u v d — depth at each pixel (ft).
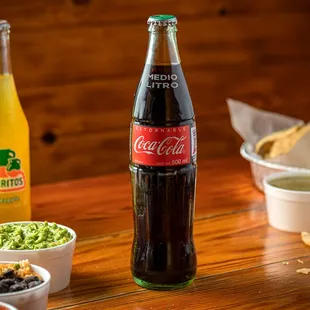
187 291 3.60
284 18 8.58
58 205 4.84
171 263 3.59
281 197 4.33
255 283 3.68
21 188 4.36
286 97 8.79
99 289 3.64
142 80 3.56
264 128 5.60
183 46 8.16
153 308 3.42
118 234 4.36
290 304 3.45
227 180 5.36
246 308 3.42
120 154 8.12
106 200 4.94
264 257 4.00
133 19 7.86
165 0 7.96
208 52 8.29
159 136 3.50
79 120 7.86
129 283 3.70
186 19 8.11
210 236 4.31
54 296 3.56
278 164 4.93
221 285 3.67
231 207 4.80
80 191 5.13
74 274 3.81
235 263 3.93
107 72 7.86
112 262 3.96
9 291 3.16
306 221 4.31
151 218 3.58
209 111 8.42
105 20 7.73
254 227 4.45
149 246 3.61
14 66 7.44
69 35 7.61
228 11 8.29
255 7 8.41
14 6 7.32
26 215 4.42
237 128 5.57
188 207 3.62
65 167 7.90
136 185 3.61
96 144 7.98
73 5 7.56
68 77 7.71
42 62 7.55
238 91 8.53
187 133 3.54
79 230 4.42
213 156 8.53
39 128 7.69
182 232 3.61
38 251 3.53
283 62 8.68
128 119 8.07
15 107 4.32
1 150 4.27
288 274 3.78
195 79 8.29
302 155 5.00
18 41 7.41
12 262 3.44
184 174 3.56
